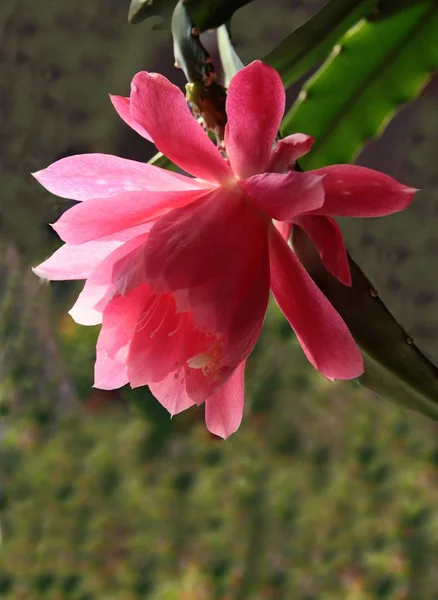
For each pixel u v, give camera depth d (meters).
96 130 1.90
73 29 1.87
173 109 0.48
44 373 2.10
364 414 1.98
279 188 0.47
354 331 0.52
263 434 2.01
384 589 1.56
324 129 0.64
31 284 1.96
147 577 1.72
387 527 1.70
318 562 1.66
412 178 1.82
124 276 0.47
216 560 1.72
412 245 1.86
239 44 1.80
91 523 1.88
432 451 1.86
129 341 0.49
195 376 0.48
